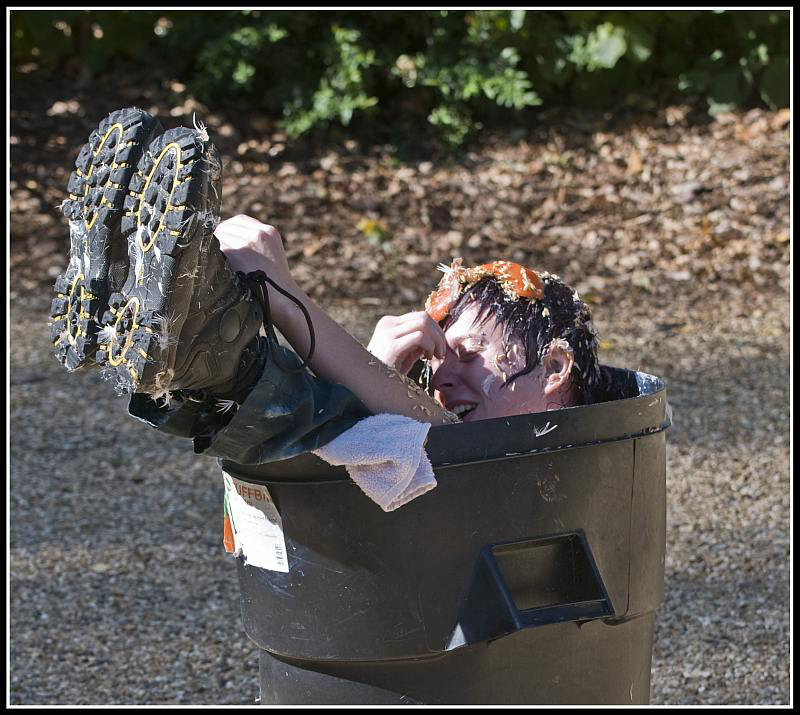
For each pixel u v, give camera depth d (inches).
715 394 577.9
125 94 912.3
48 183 815.1
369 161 868.0
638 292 724.7
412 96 912.9
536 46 917.2
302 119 877.2
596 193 828.0
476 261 754.2
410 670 189.8
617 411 191.6
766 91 890.1
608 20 909.8
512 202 820.6
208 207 153.4
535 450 184.4
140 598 396.2
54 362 629.0
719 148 858.1
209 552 431.8
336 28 887.1
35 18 902.4
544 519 187.5
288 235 775.1
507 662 191.0
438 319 221.6
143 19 926.4
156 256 153.0
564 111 924.6
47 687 338.6
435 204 816.9
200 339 162.1
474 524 183.8
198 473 505.7
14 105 887.7
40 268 733.9
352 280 728.3
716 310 698.8
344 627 188.4
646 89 936.3
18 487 483.8
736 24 894.4
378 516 183.0
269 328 176.9
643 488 200.1
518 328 212.5
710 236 772.6
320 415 177.0
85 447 527.8
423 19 906.1
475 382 212.2
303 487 185.3
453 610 185.3
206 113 898.7
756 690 336.5
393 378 191.5
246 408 170.6
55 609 386.9
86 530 447.8
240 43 888.9
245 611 206.2
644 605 204.2
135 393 174.7
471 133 901.8
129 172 159.6
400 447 175.2
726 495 475.2
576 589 192.7
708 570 414.6
